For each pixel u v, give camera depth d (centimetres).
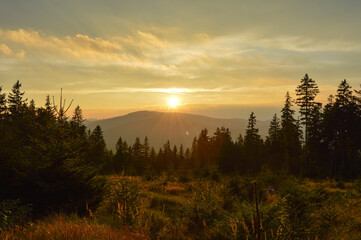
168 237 604
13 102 4672
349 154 4803
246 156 6825
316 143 5106
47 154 861
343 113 4750
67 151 878
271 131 6519
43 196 786
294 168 5291
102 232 500
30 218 656
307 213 528
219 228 568
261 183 1350
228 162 7062
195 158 8106
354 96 4819
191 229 729
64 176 832
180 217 828
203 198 902
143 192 1641
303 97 4388
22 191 784
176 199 1509
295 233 464
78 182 838
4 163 785
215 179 2898
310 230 481
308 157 5091
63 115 924
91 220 670
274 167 6088
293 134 5019
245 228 460
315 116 5097
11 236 459
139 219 632
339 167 4612
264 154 6606
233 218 524
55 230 497
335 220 579
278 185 1706
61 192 809
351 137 4684
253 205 530
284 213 508
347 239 517
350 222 604
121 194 867
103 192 911
